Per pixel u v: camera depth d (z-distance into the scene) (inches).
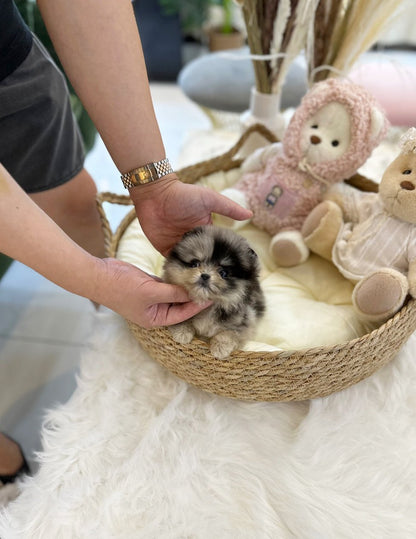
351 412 26.5
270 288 30.6
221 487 24.4
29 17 36.2
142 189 25.8
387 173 28.5
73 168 32.5
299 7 30.7
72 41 22.8
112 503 24.0
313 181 32.4
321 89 31.2
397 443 25.6
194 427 26.4
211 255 23.9
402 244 28.2
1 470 28.2
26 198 19.9
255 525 23.4
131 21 23.5
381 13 31.2
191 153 54.5
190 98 50.1
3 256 32.8
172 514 23.8
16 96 27.4
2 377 36.1
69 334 38.8
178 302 23.8
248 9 32.1
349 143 30.7
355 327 28.2
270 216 33.2
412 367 28.2
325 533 23.0
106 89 23.5
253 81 48.4
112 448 26.0
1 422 33.6
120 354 29.4
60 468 25.4
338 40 33.2
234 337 24.5
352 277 29.2
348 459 25.1
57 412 27.6
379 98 41.7
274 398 26.2
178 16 72.1
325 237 30.5
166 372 28.8
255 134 37.4
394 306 26.0
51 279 21.0
